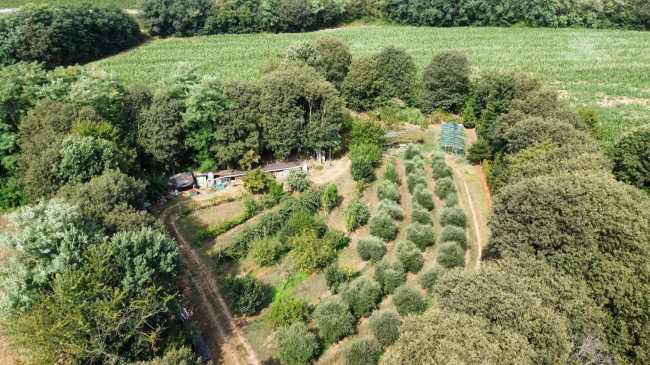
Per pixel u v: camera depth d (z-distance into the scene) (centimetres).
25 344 2692
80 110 5119
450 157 6725
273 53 11200
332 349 3544
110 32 11219
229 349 3541
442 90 7912
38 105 5078
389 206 4981
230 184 5834
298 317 3625
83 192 3838
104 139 4838
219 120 5700
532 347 2608
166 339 3203
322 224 4772
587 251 3366
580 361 2789
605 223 3438
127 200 4053
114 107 5600
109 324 2805
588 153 4562
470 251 4659
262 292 3928
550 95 6078
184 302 3969
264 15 13100
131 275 3177
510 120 5925
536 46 11844
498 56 10969
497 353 2478
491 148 6331
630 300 3089
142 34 12581
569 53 11175
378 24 14275
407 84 8056
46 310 2820
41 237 3136
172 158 5759
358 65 7656
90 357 2770
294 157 6406
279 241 4650
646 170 4972
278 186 5378
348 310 3744
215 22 12988
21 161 4753
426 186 5616
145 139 5609
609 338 3102
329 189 5150
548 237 3500
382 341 3494
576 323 2938
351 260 4494
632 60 10512
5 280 3066
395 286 4003
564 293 3062
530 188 3781
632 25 13300
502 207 3919
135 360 2958
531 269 3312
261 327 3756
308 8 13188
